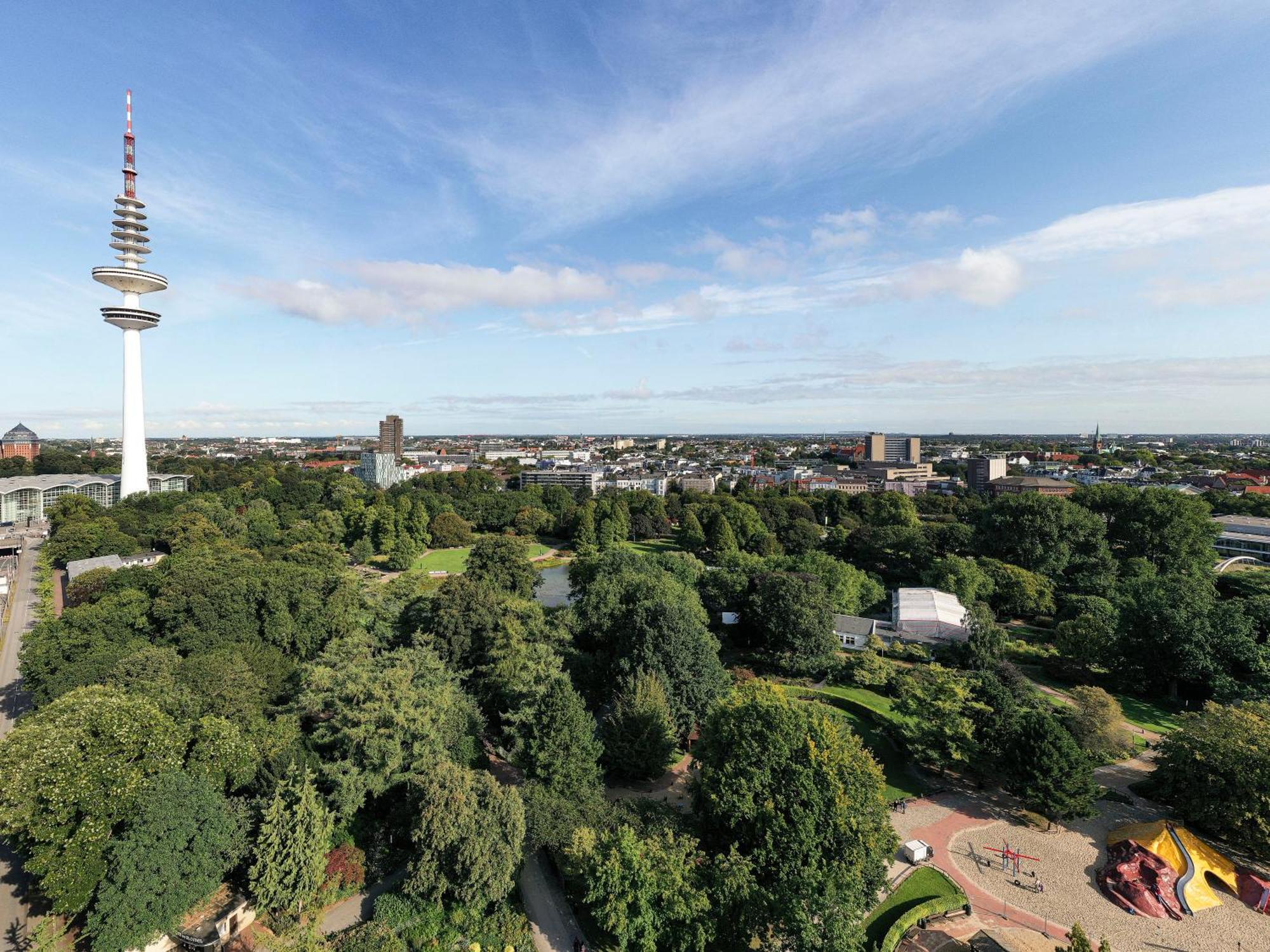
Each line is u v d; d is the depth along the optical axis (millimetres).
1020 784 66125
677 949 48719
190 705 65688
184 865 49375
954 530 173125
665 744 74188
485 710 87062
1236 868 59125
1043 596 135625
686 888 49000
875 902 54156
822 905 46406
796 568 137500
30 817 46312
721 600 125188
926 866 60406
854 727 89188
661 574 123000
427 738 63812
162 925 47281
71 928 51469
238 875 55781
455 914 52344
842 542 188500
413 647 90938
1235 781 60219
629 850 49906
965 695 75250
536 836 57531
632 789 73875
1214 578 143000
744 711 61688
